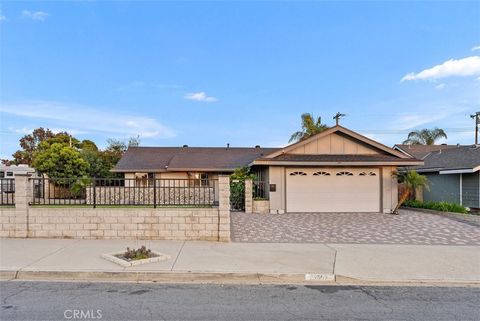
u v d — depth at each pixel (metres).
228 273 6.33
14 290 5.51
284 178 15.93
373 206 16.03
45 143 34.19
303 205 15.93
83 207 9.32
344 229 11.19
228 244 8.74
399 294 5.55
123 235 9.12
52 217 9.09
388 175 16.12
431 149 27.80
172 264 6.81
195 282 6.11
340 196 16.02
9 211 9.10
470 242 9.34
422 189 20.80
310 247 8.51
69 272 6.27
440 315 4.65
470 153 18.98
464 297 5.43
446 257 7.71
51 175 27.02
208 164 23.66
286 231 10.76
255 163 15.52
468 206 17.67
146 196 11.16
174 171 23.03
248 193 15.86
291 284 6.08
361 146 16.78
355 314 4.66
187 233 9.14
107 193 10.98
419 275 6.48
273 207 15.77
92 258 7.12
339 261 7.26
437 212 15.66
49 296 5.23
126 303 4.96
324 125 25.34
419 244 9.03
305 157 16.09
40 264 6.66
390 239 9.65
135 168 22.81
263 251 8.02
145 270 6.38
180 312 4.64
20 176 9.12
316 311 4.76
